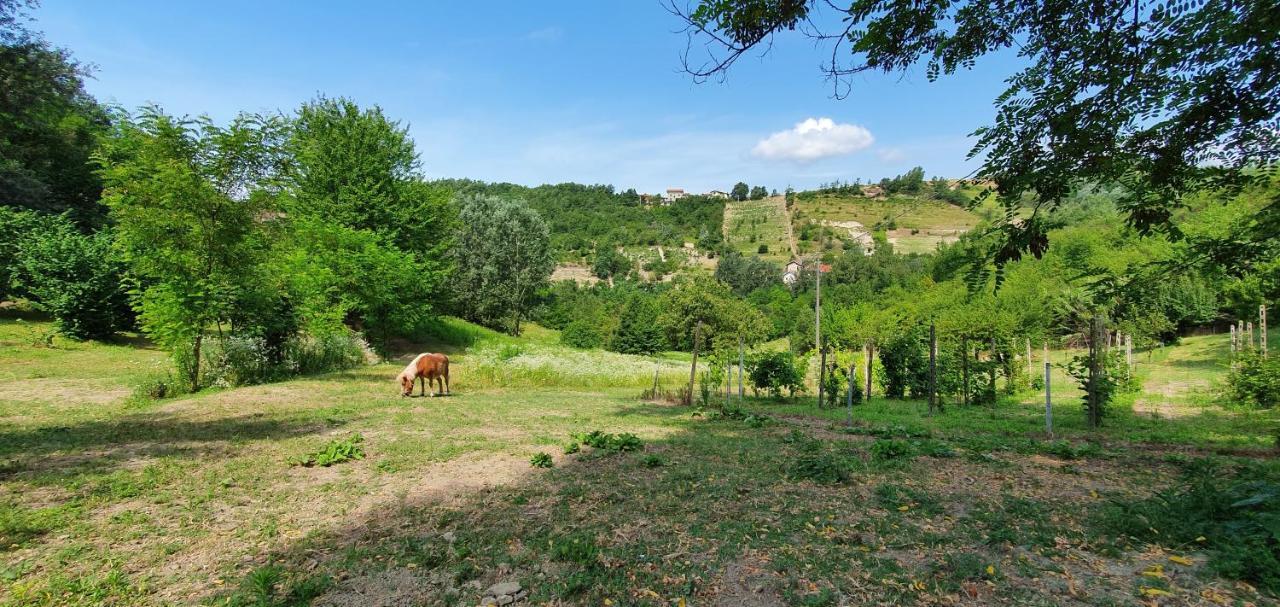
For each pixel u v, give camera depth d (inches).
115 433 336.2
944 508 210.4
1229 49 155.8
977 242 199.6
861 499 223.3
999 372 685.3
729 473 263.7
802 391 693.9
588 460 290.8
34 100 501.7
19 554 167.8
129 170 503.5
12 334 781.3
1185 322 1263.5
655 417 464.8
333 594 149.0
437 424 394.9
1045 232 185.9
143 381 526.3
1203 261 227.1
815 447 319.0
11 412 399.9
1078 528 188.7
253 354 599.8
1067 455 301.3
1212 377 719.7
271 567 163.6
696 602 143.0
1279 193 219.5
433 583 154.3
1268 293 254.2
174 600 145.3
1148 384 680.4
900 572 157.1
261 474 258.7
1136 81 167.5
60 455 281.1
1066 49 175.5
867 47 176.4
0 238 845.8
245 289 577.6
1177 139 171.2
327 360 750.5
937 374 609.0
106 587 149.5
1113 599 142.0
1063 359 1028.5
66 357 703.7
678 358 1574.8
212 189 521.7
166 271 524.4
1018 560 164.2
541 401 559.5
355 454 288.8
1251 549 155.2
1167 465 282.7
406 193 1168.2
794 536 183.3
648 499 222.2
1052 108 176.7
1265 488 179.9
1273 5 141.7
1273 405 442.9
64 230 872.9
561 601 145.0
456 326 1514.5
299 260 814.5
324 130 1099.9
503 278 1740.9
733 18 164.7
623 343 1668.3
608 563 163.9
